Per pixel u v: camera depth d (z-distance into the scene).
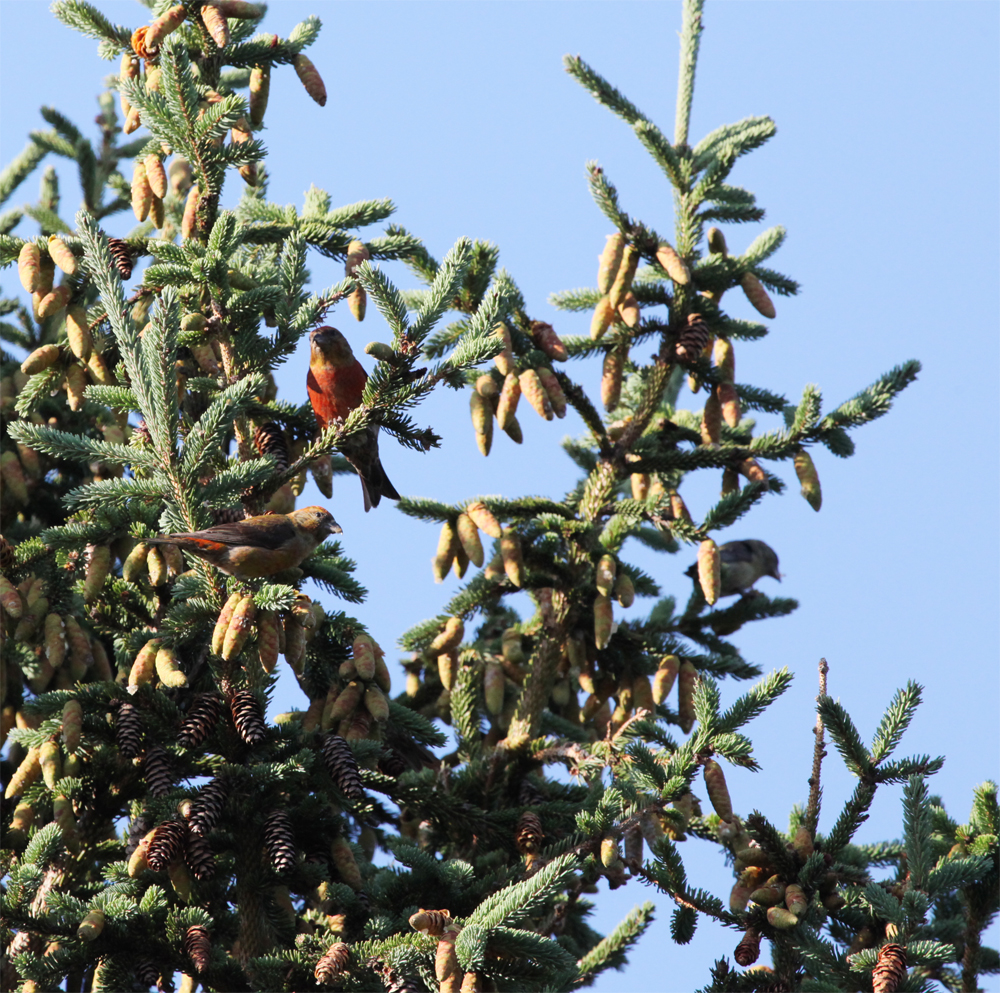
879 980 8.59
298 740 10.94
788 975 10.04
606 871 11.17
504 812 12.09
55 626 12.16
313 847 11.33
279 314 11.77
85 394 11.17
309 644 12.58
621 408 17.19
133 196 12.35
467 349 10.41
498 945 8.27
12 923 9.55
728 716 10.30
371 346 10.21
